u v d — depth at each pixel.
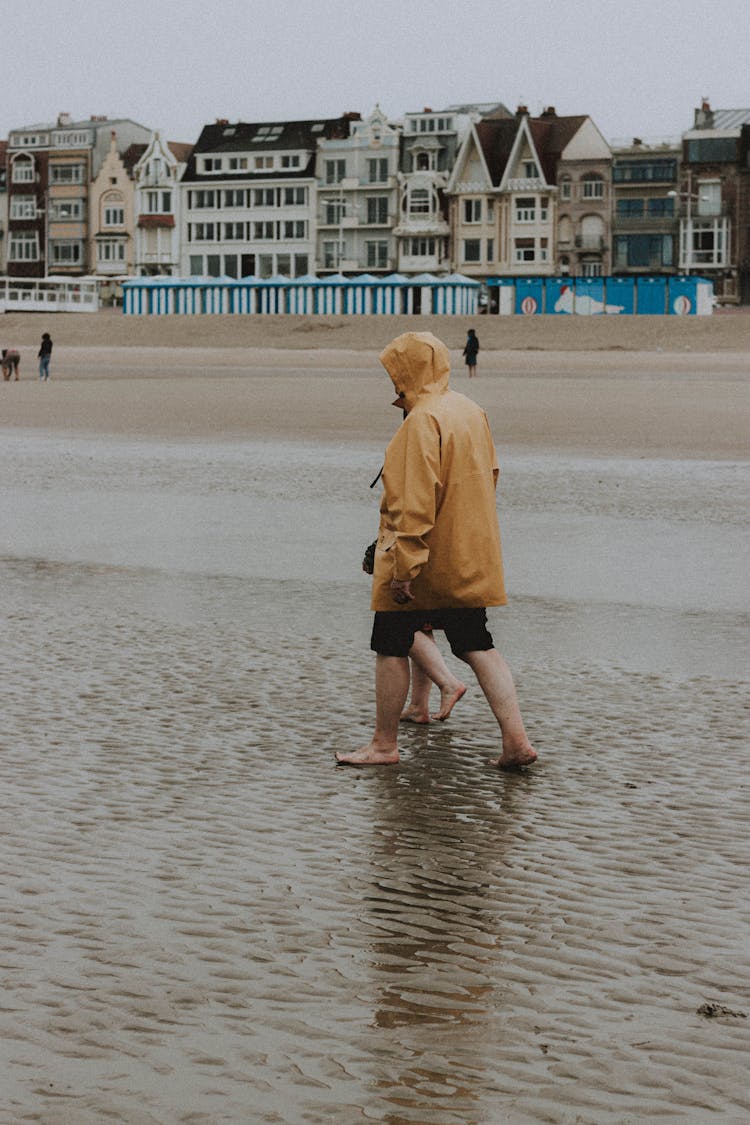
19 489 17.73
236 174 120.94
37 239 129.12
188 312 96.44
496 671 6.25
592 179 109.69
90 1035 3.58
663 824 5.41
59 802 5.60
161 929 4.30
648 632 9.27
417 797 5.78
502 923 4.39
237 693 7.53
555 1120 3.18
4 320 93.44
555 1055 3.49
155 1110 3.21
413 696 7.11
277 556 12.44
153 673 7.96
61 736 6.61
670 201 108.06
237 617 9.66
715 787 5.90
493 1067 3.43
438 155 114.69
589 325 79.38
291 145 119.00
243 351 76.00
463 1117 3.19
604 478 19.33
